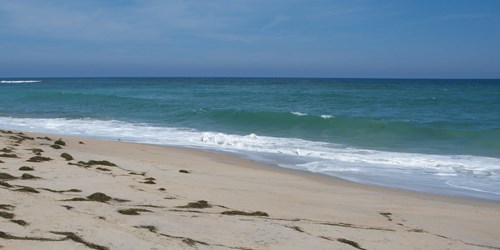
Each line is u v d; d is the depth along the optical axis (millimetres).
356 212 8742
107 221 6148
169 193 8758
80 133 23047
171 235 5852
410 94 58031
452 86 95188
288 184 11664
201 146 19062
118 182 9398
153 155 15797
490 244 7207
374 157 16688
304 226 6969
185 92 65000
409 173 14086
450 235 7547
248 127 26031
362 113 34156
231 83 121062
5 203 6516
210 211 7461
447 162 15789
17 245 4859
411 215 8914
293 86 94125
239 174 12703
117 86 93938
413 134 22797
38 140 16797
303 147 19062
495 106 39562
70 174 9797
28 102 43344
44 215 6078
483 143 20375
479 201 10922
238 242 5859
